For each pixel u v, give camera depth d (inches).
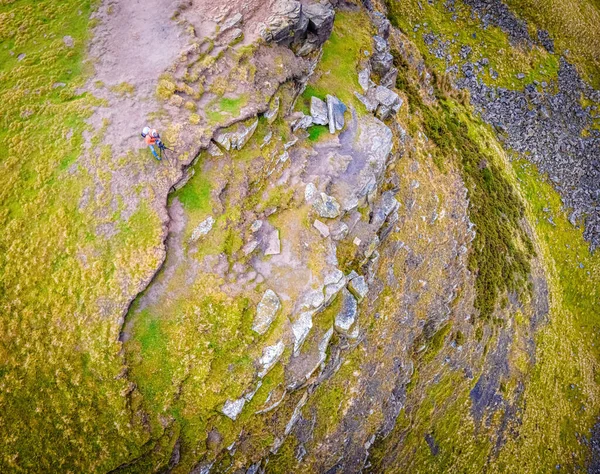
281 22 1304.1
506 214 2207.2
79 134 1107.9
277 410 1120.8
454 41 2696.9
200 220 1084.5
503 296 2001.7
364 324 1390.3
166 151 1085.1
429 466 1663.4
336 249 1243.2
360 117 1450.5
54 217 1031.0
